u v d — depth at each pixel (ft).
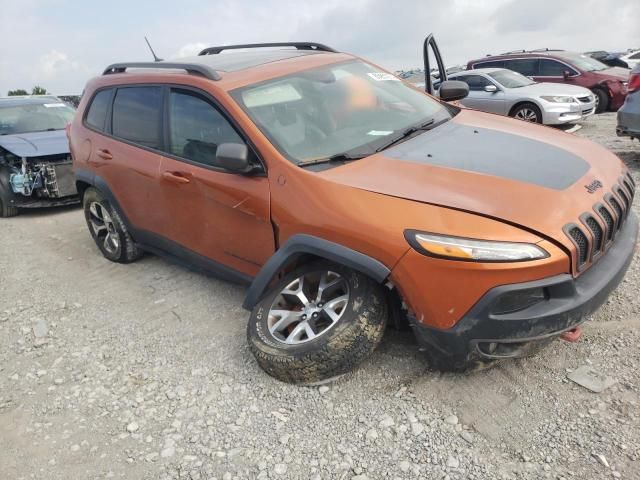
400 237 8.50
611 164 10.75
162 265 16.88
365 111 12.12
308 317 9.96
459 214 8.40
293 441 8.67
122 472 8.48
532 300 8.20
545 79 44.29
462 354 8.63
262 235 10.87
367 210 8.96
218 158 10.46
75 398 10.55
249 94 11.63
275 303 10.47
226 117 11.44
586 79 42.45
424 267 8.32
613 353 9.70
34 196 25.40
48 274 17.44
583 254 8.55
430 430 8.52
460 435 8.36
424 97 13.84
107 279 16.38
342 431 8.75
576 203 8.82
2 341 13.16
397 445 8.32
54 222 24.20
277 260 10.12
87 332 13.12
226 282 14.94
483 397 9.07
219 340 11.97
